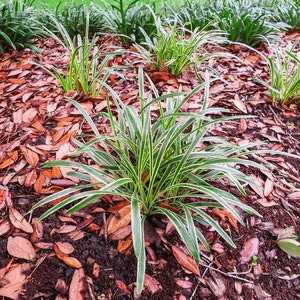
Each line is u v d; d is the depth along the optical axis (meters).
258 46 2.85
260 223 1.46
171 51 2.38
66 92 2.16
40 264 1.26
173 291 1.23
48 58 2.69
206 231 1.40
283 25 3.04
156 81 2.30
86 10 3.15
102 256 1.29
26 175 1.58
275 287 1.30
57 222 1.39
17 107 2.08
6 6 2.97
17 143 1.77
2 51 2.75
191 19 3.13
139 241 1.09
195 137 1.43
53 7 3.95
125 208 1.40
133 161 1.62
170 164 1.37
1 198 1.48
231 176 1.31
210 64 2.54
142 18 2.96
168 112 1.58
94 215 1.41
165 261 1.30
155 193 1.37
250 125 1.96
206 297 1.23
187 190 1.48
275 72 2.21
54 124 1.92
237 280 1.29
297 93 2.13
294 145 1.88
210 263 1.31
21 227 1.37
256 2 3.53
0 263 1.26
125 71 2.42
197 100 2.11
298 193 1.60
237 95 2.18
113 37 3.02
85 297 1.19
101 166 1.41
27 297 1.18
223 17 3.10
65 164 1.28
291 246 1.37
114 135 1.42
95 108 2.04
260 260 1.35
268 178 1.65
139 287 1.06
